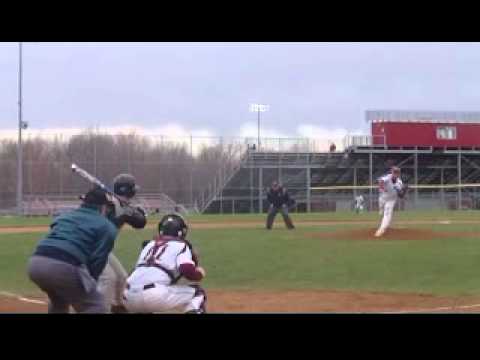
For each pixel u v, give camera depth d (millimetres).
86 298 9891
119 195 11750
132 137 93250
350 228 45688
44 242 9797
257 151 93750
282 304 16953
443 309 15781
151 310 10391
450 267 23984
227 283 20844
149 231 42688
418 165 98500
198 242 34250
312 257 27281
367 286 20047
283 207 44750
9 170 89500
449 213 76000
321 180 96375
